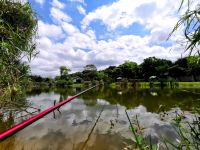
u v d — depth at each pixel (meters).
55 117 4.48
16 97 5.33
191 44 1.31
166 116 4.11
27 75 5.47
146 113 4.75
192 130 1.55
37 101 8.09
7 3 3.98
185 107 5.12
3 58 3.38
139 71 58.50
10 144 2.69
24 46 3.92
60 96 11.43
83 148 2.53
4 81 4.23
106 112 5.08
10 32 3.33
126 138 2.86
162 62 48.06
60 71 56.31
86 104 6.82
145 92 12.76
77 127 3.56
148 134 2.88
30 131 3.30
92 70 71.81
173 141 2.57
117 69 63.16
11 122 4.01
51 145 2.65
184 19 1.29
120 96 9.95
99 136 3.01
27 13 4.38
